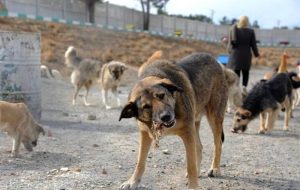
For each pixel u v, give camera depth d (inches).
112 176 133.3
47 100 284.4
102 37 719.7
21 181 126.5
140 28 1125.1
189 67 130.0
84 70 271.0
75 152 157.9
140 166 125.6
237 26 269.1
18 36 199.3
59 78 398.0
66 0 866.8
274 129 219.9
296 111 285.6
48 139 174.9
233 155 163.6
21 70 201.6
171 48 812.6
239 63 268.2
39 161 146.0
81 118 224.8
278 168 149.3
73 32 680.4
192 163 119.5
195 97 127.3
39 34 209.8
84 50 606.5
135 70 507.2
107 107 262.2
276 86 209.3
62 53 527.2
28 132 154.9
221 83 139.6
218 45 1026.7
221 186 130.0
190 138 118.4
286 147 179.9
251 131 211.9
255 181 135.3
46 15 813.2
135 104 109.0
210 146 175.8
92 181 128.0
